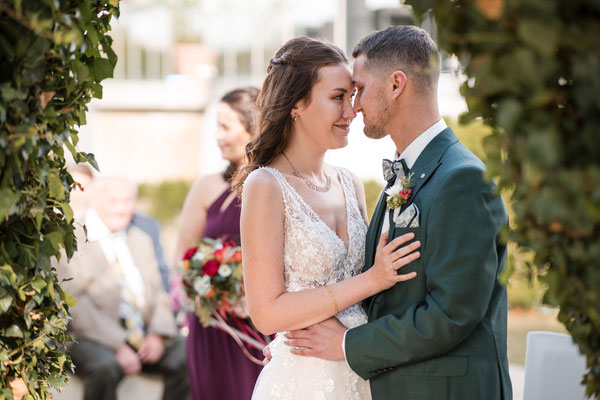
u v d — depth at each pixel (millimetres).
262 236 2061
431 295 1875
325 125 2139
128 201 3959
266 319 2031
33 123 1375
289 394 2107
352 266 2217
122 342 3738
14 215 1459
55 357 1662
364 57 2053
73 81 1468
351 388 2115
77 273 3689
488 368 1932
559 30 1003
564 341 2174
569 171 1057
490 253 1861
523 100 1099
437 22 1151
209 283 3004
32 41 1312
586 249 1133
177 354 3988
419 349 1864
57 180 1486
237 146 3279
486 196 1877
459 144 2023
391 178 2096
